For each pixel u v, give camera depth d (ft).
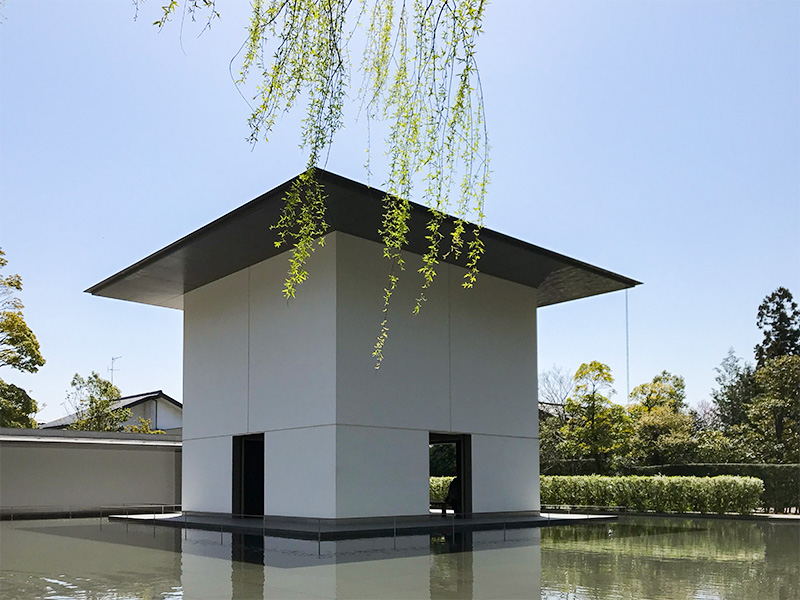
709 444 92.22
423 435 42.98
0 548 31.96
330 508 38.22
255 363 45.29
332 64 10.23
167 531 41.22
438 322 45.21
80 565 25.50
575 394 77.56
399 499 41.04
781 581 21.24
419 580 21.38
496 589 19.74
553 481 63.41
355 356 40.27
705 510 55.83
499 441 47.88
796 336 117.80
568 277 50.34
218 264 46.42
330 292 40.19
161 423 106.73
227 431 46.96
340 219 38.83
